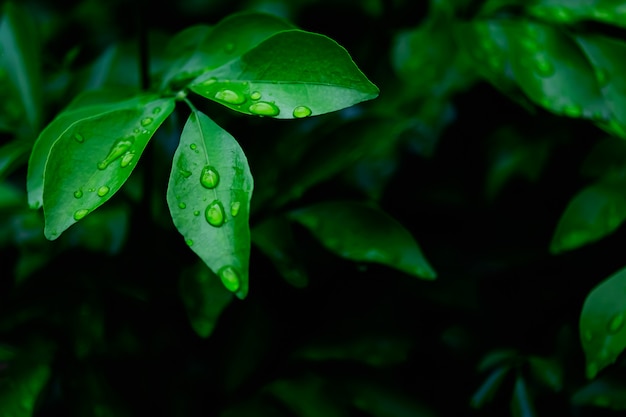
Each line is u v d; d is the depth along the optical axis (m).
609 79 0.43
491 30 0.44
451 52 0.49
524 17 0.45
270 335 0.47
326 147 0.45
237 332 0.47
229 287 0.35
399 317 0.47
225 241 0.35
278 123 0.46
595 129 0.47
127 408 0.45
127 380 0.46
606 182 0.43
